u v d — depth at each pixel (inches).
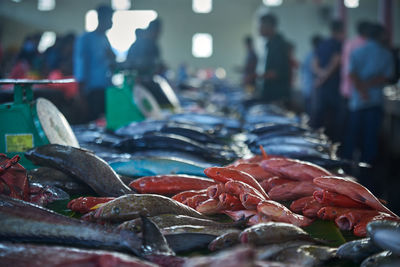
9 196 65.9
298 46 800.9
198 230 58.0
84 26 1108.5
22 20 1102.4
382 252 50.6
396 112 279.4
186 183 79.7
